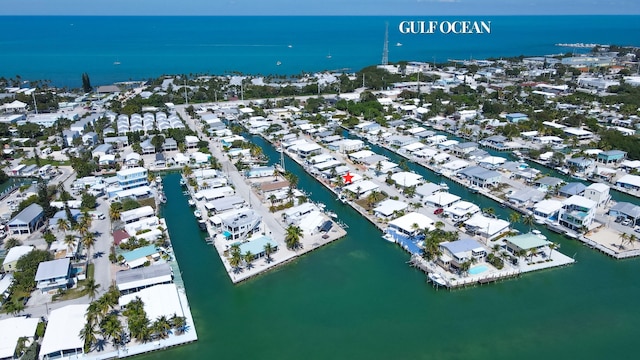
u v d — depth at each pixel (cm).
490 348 8794
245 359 8506
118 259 11300
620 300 10188
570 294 10412
